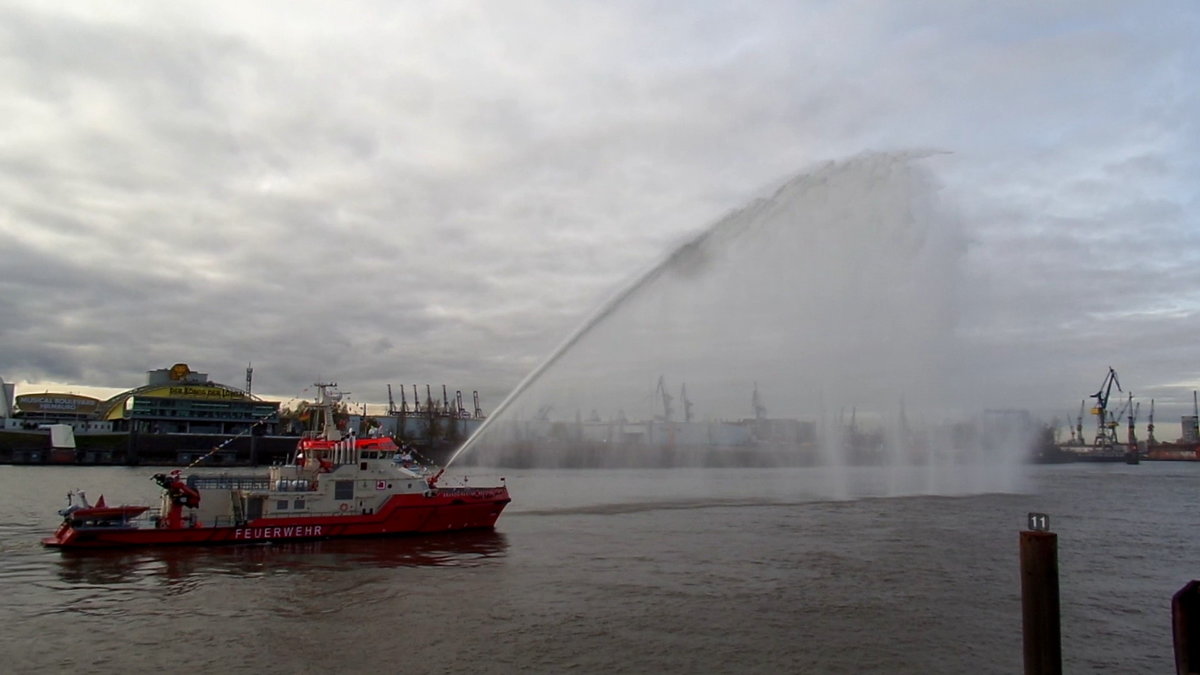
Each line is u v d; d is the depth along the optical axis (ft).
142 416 563.07
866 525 176.55
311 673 78.38
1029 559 61.52
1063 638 93.15
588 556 136.87
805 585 114.93
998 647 87.76
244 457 533.55
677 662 82.02
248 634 90.48
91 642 87.40
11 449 533.55
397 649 85.46
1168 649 89.40
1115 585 120.26
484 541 152.05
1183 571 131.23
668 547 146.72
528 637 89.66
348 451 152.05
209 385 590.96
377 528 151.33
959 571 124.77
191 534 140.46
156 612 99.04
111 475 407.85
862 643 88.53
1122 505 238.48
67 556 132.16
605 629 92.79
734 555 138.41
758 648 86.48
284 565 126.72
